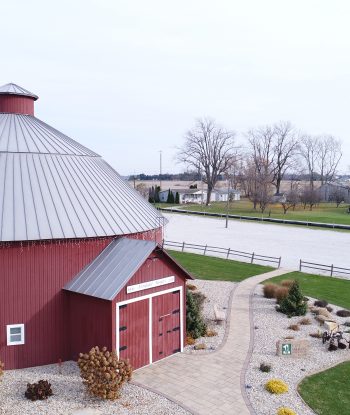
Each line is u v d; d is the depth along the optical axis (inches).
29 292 669.9
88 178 828.0
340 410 568.1
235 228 2583.7
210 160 4261.8
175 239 2110.0
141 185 5388.8
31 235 665.0
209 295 1107.9
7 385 604.7
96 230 726.5
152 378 640.4
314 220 2970.0
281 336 824.3
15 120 872.9
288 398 592.7
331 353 751.1
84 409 545.3
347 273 1346.0
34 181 748.0
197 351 740.0
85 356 581.6
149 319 687.1
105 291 634.8
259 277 1323.8
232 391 607.5
